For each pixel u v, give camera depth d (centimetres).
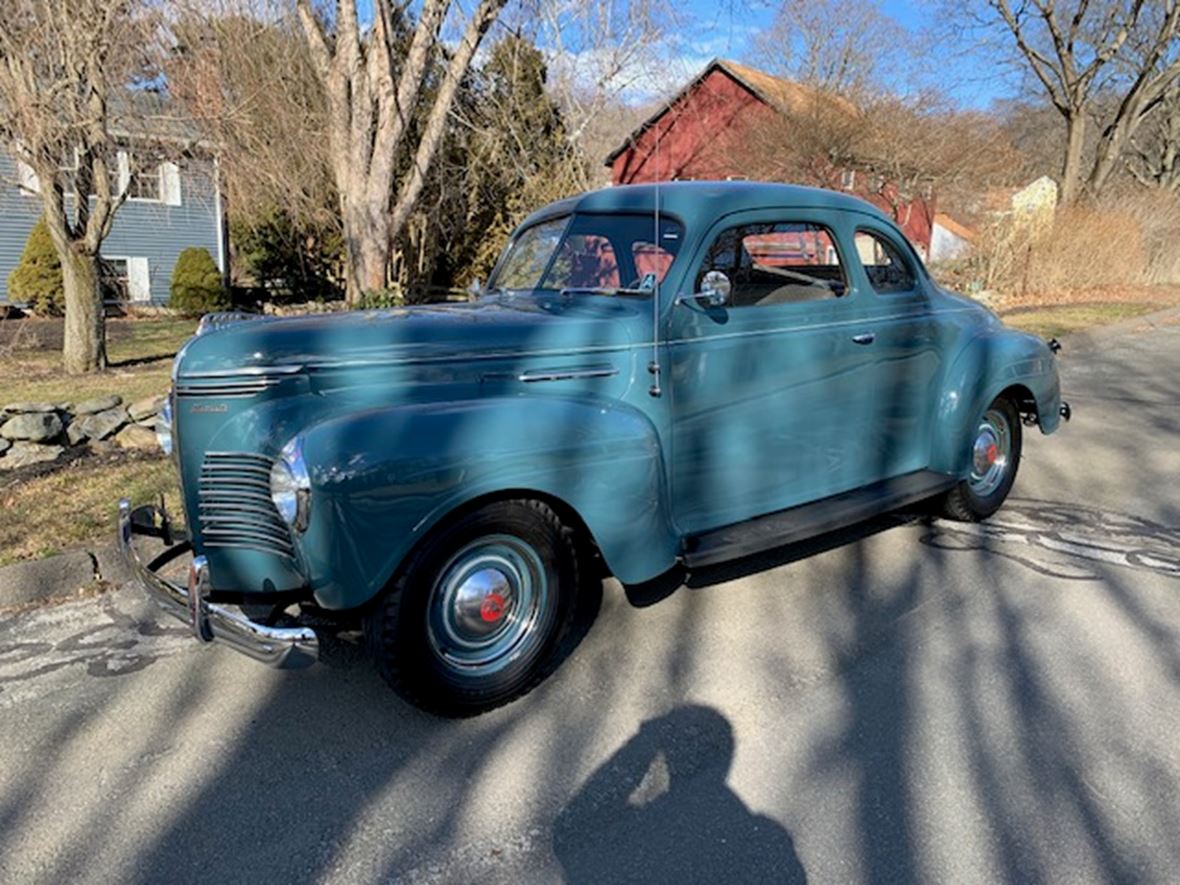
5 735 293
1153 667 338
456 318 340
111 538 438
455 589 296
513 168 1434
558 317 349
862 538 490
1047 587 419
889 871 229
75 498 500
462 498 283
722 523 382
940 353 470
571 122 1387
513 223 1482
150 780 270
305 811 256
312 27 1005
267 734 296
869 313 429
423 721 305
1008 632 370
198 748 287
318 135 1113
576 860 235
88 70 865
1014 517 529
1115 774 270
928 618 385
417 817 254
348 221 1020
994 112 2697
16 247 1914
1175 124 3422
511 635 311
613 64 1241
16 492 509
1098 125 3450
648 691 324
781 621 383
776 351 386
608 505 317
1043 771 271
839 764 277
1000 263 2077
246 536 302
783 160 2089
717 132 2459
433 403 303
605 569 350
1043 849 237
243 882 227
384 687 328
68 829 247
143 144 1007
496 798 262
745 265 385
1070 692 320
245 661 346
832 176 2069
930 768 274
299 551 276
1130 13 2428
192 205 1984
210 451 304
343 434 275
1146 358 1179
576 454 305
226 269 2091
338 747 289
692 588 419
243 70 1011
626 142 1831
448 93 1021
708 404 366
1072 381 1009
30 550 420
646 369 347
